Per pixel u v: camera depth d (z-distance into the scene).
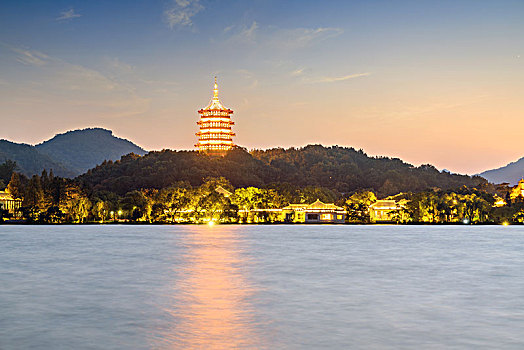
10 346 35.28
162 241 143.75
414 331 39.09
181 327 40.31
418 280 66.50
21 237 161.00
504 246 126.62
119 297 53.56
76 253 106.06
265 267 81.31
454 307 48.16
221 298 52.91
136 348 34.66
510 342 36.12
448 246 126.38
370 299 52.31
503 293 56.25
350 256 100.12
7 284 63.03
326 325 40.94
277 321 42.31
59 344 35.69
